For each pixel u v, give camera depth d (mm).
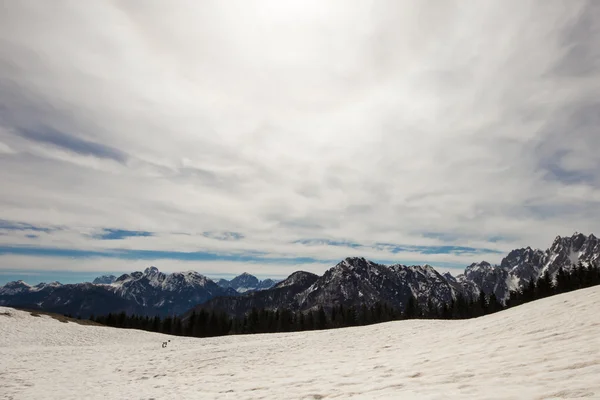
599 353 7316
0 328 38438
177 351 25250
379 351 16422
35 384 14688
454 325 22562
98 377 16578
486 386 6316
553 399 4859
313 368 13289
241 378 12906
